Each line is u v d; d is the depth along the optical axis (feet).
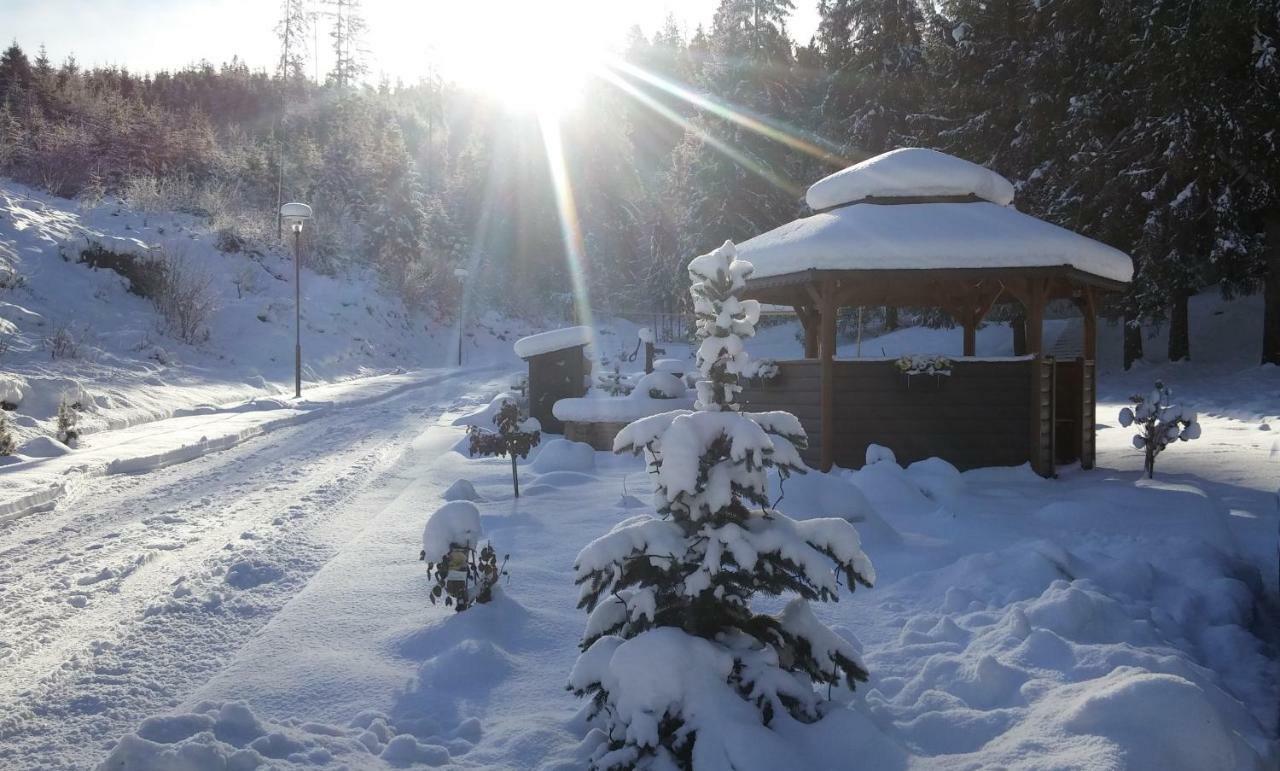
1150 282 79.82
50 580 24.09
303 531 29.37
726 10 140.97
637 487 36.60
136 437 53.52
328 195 193.06
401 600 20.54
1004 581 21.02
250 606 21.17
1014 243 37.65
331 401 81.76
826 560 12.14
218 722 13.23
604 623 13.16
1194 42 67.10
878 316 142.92
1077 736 12.14
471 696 15.25
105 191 134.41
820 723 12.37
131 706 15.29
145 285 94.84
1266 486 35.22
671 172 191.11
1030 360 39.60
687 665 11.46
